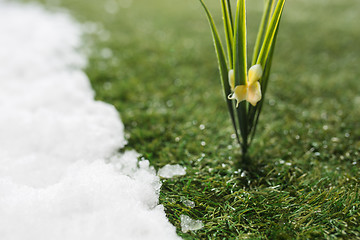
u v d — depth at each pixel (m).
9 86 0.67
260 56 0.51
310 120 0.62
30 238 0.48
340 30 1.06
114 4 1.34
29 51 0.83
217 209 0.52
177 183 0.54
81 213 0.50
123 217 0.49
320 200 0.52
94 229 0.49
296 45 0.94
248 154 0.57
